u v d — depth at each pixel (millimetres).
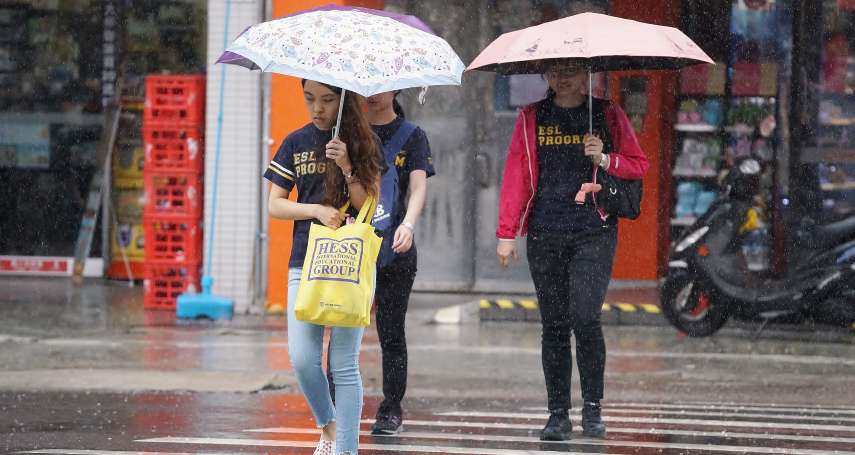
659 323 35469
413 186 16781
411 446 17109
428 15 41562
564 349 18125
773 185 41344
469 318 35625
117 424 19297
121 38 43500
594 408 18203
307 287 13828
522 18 41469
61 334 31734
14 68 44000
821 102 41188
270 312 35844
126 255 43812
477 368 27453
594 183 17531
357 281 13820
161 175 36812
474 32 41562
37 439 17672
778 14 41531
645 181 42406
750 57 41750
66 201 44219
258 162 35812
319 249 13922
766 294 32031
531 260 18188
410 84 13922
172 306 37031
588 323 17828
